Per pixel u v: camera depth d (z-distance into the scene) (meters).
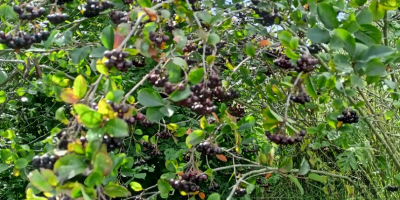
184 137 2.23
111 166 0.63
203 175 1.07
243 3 1.44
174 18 1.14
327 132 1.53
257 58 1.35
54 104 2.42
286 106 0.88
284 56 1.12
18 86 1.81
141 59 1.39
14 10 0.96
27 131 2.73
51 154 0.72
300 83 0.92
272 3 1.12
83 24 2.01
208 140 1.07
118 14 1.00
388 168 1.78
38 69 1.23
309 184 2.65
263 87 1.70
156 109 0.86
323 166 2.34
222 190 2.38
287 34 0.88
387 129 1.94
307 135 1.69
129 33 0.76
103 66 0.72
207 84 0.88
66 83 1.21
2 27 1.35
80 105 0.61
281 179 2.63
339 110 1.28
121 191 0.71
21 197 2.30
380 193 2.08
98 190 0.65
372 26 0.92
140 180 2.41
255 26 1.35
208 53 1.15
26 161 1.13
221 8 1.32
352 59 0.88
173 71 0.82
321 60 1.08
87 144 0.64
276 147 2.58
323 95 1.42
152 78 0.83
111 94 0.66
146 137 1.49
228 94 1.05
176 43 0.90
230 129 1.11
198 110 0.87
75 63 1.11
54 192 0.64
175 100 0.78
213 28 1.01
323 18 0.92
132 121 0.70
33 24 1.05
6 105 1.87
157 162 2.41
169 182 1.10
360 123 1.70
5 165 1.21
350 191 2.06
